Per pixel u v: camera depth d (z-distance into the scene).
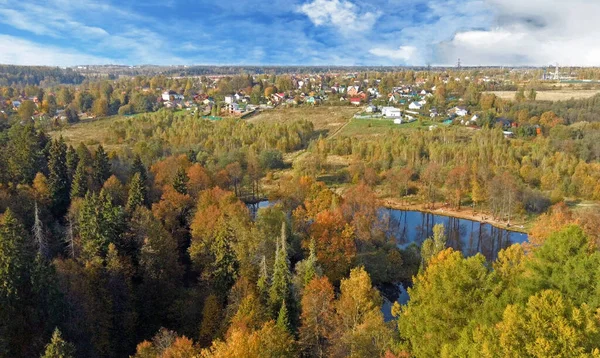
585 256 30.28
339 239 72.25
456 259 35.31
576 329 23.44
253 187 131.75
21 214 68.81
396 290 74.12
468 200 127.81
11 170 81.44
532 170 127.19
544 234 65.62
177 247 74.56
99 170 88.56
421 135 167.88
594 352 21.61
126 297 58.19
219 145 160.00
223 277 64.19
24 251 51.53
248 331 43.12
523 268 37.53
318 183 102.50
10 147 87.38
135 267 63.78
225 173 117.06
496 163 134.38
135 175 81.31
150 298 61.22
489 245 98.94
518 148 144.12
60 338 40.81
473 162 130.25
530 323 24.28
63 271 53.84
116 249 61.66
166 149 151.25
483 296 32.47
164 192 84.75
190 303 60.59
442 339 32.09
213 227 69.31
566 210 95.00
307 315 48.16
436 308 33.25
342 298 48.78
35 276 48.28
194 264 68.44
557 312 24.25
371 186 135.50
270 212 77.19
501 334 24.45
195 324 58.22
